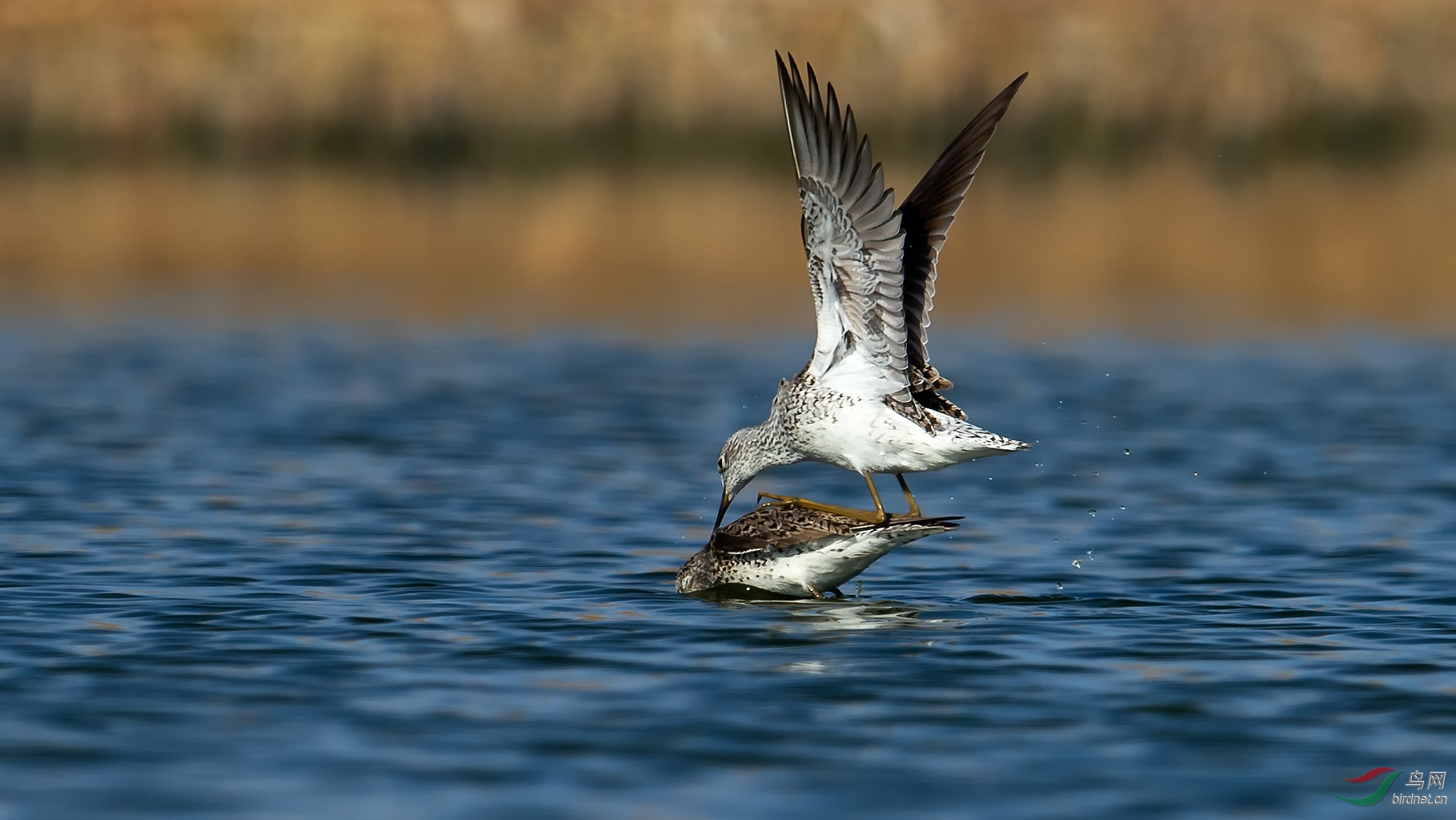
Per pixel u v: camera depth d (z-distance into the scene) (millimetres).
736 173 45781
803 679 10070
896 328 10875
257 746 8844
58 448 18109
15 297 29672
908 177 41094
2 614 11398
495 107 46562
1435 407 21031
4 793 8172
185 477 16656
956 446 11070
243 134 46594
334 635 10992
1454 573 12883
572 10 47656
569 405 21250
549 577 12812
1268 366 24016
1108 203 41031
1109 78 46969
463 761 8633
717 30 46594
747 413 20812
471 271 32812
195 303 29438
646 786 8297
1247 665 10383
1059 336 26531
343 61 46906
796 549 12109
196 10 47844
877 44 46156
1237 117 47188
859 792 8219
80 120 46375
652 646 10828
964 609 11922
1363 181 44531
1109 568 13266
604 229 37719
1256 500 15898
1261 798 8188
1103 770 8539
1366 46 48375
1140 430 19672
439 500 15680
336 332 26891
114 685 9828
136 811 7965
